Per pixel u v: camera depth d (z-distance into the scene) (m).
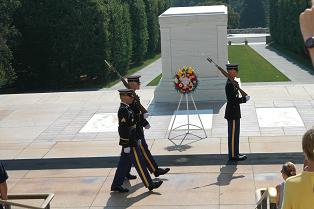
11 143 12.10
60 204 8.44
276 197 4.67
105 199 8.59
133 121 8.60
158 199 8.48
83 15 35.53
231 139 9.98
